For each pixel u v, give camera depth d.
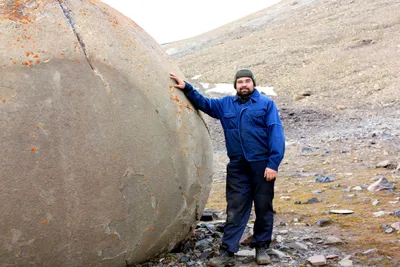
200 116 3.73
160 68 3.49
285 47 37.22
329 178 7.22
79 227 2.93
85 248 3.00
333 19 44.56
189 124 3.49
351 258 3.73
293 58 33.22
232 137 3.62
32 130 2.79
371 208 5.31
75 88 2.95
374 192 6.12
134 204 3.12
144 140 3.14
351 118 16.64
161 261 3.58
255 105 3.56
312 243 4.13
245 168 3.65
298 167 8.71
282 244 4.08
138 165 3.10
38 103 2.83
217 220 5.09
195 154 3.51
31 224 2.80
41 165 2.79
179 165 3.36
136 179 3.10
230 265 3.62
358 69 27.12
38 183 2.79
